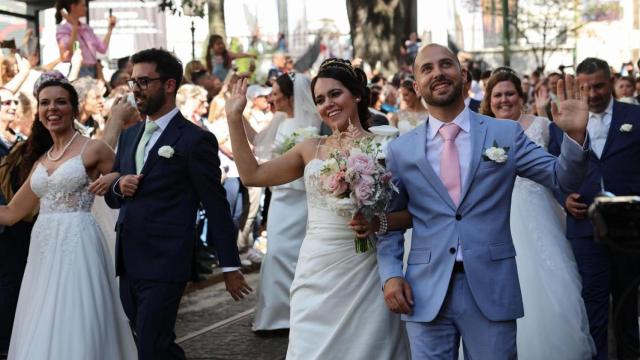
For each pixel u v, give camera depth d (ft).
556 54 102.53
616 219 9.29
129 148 17.43
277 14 89.71
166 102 17.07
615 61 104.32
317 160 14.82
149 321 16.31
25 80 28.78
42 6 35.37
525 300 18.44
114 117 20.30
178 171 16.70
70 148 18.43
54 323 17.31
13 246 21.56
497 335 12.65
